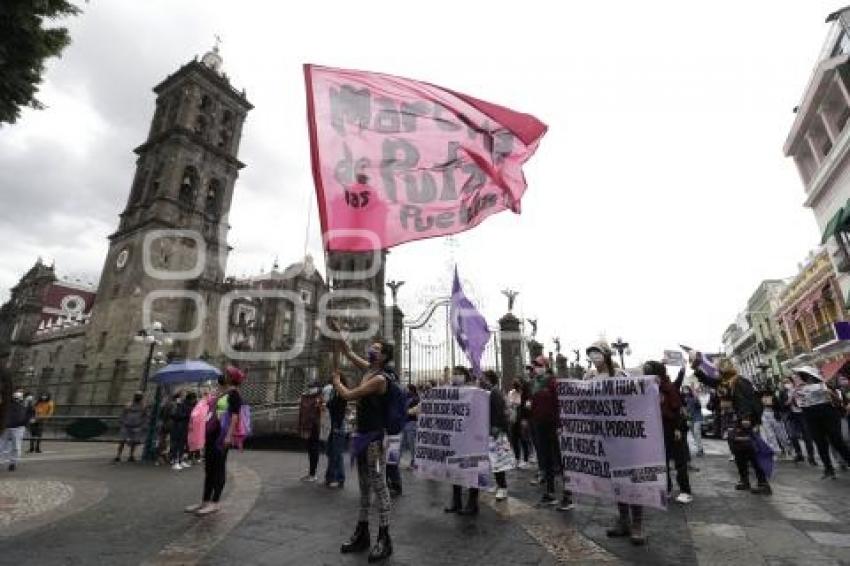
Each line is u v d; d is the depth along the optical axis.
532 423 6.52
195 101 45.12
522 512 5.76
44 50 6.37
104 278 41.91
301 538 4.75
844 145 21.55
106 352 36.84
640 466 4.51
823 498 6.20
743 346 53.00
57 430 29.66
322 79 4.25
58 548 4.46
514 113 5.17
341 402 7.87
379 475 4.27
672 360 11.82
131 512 5.96
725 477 8.13
